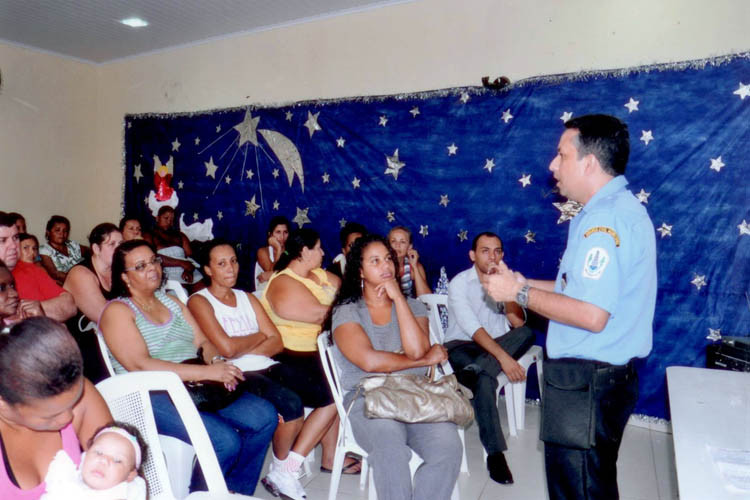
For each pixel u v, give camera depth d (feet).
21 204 18.76
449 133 13.28
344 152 14.93
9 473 3.81
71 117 19.90
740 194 10.43
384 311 7.75
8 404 3.48
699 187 10.74
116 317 7.29
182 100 18.49
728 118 10.46
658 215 11.09
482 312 10.90
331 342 7.88
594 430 5.07
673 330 11.03
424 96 13.55
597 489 5.25
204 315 8.52
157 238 17.70
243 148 16.96
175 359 7.84
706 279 10.75
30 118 18.80
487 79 12.64
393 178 14.14
